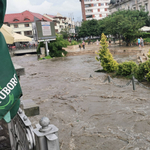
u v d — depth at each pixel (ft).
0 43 5.07
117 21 98.22
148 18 121.39
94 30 184.75
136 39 95.91
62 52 96.68
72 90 29.55
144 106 20.03
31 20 189.37
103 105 21.39
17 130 7.56
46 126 5.37
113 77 37.11
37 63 76.59
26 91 32.04
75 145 13.69
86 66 57.62
